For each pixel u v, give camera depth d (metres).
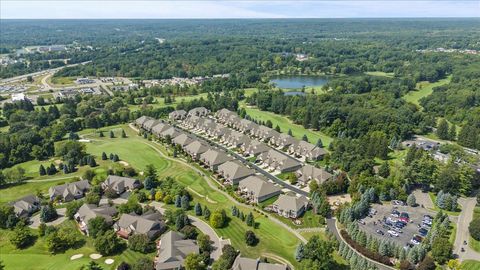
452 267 102.62
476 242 116.75
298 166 171.75
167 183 150.00
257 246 113.12
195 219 127.56
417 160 155.38
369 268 98.12
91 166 174.25
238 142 199.12
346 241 116.06
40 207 137.62
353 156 169.75
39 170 169.25
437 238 109.31
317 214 131.88
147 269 97.75
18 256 108.50
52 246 109.12
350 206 130.12
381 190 142.12
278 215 131.62
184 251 105.06
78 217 127.00
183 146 195.25
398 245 108.56
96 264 104.50
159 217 124.56
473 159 175.38
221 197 145.38
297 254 105.69
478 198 139.12
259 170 171.12
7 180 158.62
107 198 142.62
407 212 134.50
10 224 123.56
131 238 111.12
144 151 194.50
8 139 191.25
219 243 114.38
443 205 137.25
